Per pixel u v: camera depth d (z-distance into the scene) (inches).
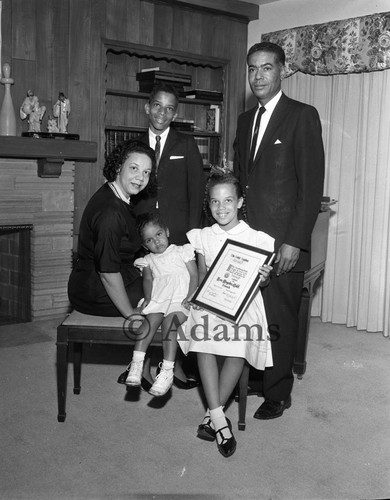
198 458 103.5
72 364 148.3
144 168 114.0
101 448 106.2
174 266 115.0
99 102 198.4
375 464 103.0
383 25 175.0
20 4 181.3
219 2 213.5
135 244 117.2
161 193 138.2
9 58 181.6
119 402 127.0
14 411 120.7
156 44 208.5
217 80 233.5
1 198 179.5
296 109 117.1
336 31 185.6
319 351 167.6
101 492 91.9
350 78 189.8
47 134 181.6
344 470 100.7
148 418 119.4
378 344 177.0
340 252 196.5
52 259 190.4
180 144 140.6
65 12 189.2
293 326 121.6
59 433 111.5
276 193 117.8
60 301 193.6
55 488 92.6
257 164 119.3
